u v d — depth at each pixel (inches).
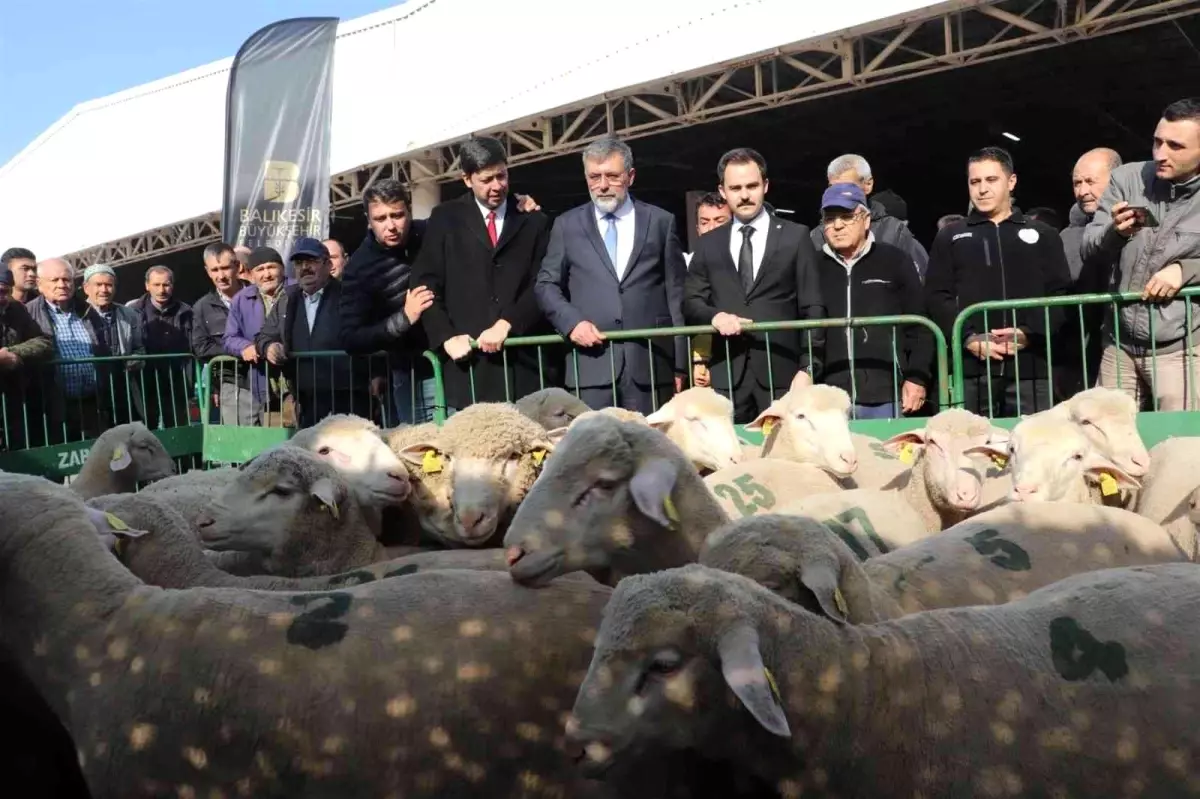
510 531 162.1
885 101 832.3
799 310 285.3
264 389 353.7
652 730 126.0
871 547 207.2
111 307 411.5
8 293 341.4
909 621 139.9
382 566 180.5
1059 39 589.3
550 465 168.4
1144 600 140.6
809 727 130.0
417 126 775.7
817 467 251.4
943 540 186.1
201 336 397.7
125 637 149.6
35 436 350.9
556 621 147.4
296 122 398.3
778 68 720.3
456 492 215.0
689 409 262.1
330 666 142.7
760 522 152.9
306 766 141.4
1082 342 261.7
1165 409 257.8
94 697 147.9
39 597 155.2
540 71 718.5
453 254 285.1
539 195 1024.2
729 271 286.7
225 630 146.6
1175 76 787.4
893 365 277.7
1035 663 135.1
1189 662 134.0
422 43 776.9
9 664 160.6
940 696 132.6
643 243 282.4
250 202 396.8
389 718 141.0
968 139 965.8
